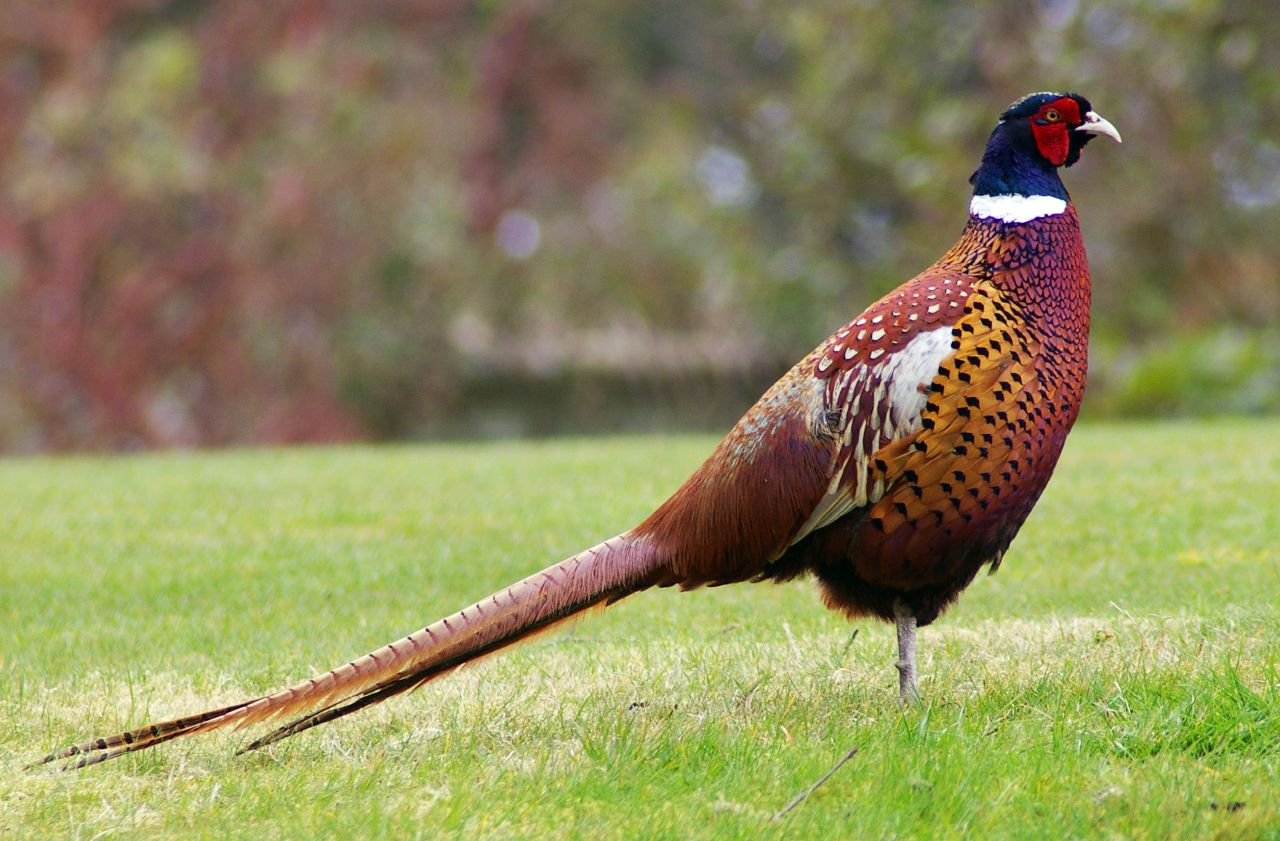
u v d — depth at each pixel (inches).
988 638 317.7
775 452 261.4
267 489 548.7
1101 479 497.4
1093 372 900.6
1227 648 284.4
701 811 223.0
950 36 991.0
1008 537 267.7
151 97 1068.5
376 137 1083.9
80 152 1067.3
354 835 215.9
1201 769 231.1
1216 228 927.7
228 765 251.9
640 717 269.3
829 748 248.8
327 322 1074.7
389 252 1090.1
